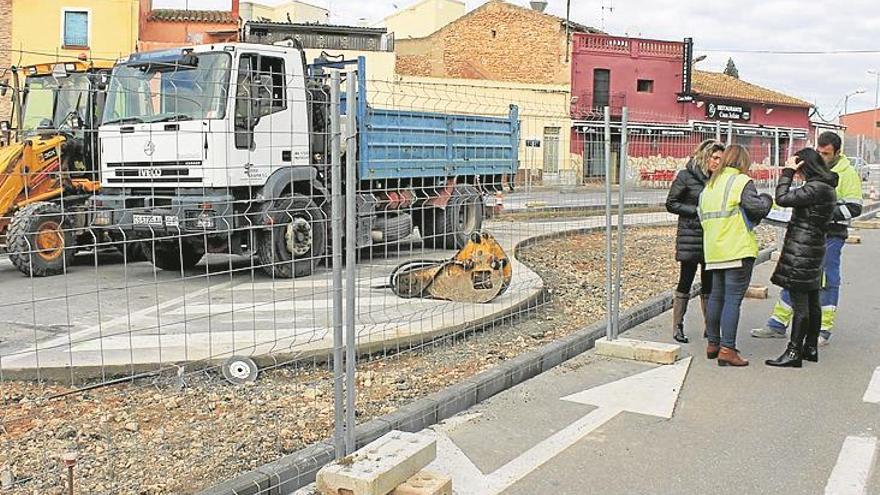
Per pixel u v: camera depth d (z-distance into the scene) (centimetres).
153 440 536
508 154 1627
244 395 632
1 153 1259
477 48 4497
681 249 847
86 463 496
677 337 862
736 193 746
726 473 521
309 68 1477
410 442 482
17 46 3278
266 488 468
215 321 891
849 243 1847
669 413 633
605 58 4503
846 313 1028
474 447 563
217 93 1130
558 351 776
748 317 998
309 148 1239
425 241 1346
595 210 1270
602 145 1128
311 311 949
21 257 1212
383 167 1302
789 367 765
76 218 1202
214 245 1164
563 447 564
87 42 3347
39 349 716
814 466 532
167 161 1140
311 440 541
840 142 834
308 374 698
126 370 668
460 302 948
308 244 1205
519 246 1457
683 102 4662
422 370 717
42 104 1380
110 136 1184
